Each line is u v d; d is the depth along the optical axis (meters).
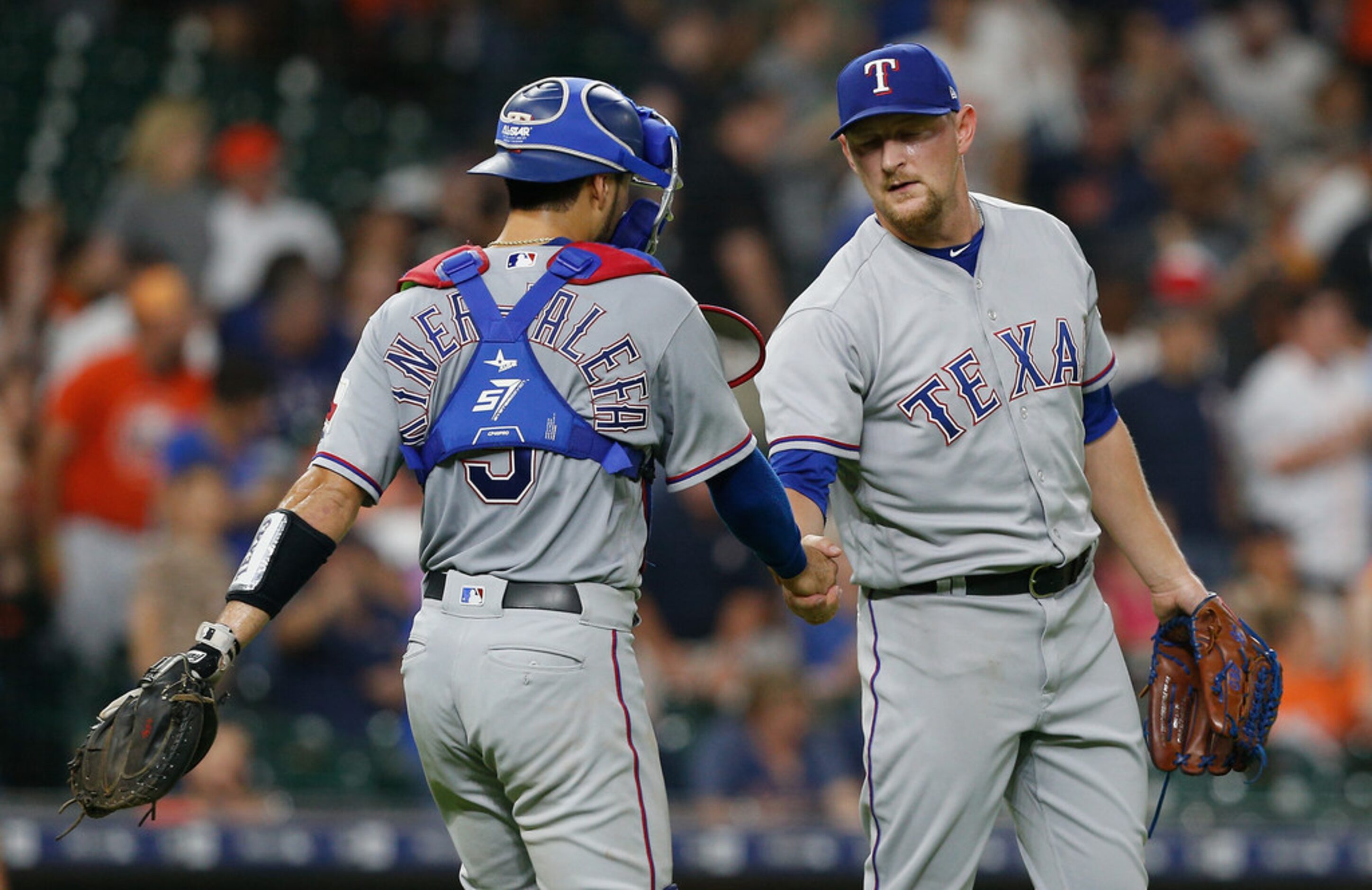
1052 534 13.70
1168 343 32.72
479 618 12.23
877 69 13.31
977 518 13.62
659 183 13.06
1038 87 43.00
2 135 40.59
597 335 12.35
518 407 12.25
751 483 12.73
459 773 12.77
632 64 44.69
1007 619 13.66
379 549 29.20
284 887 24.02
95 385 30.19
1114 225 42.03
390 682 27.73
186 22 44.03
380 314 12.78
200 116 36.94
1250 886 24.70
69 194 40.06
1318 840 24.77
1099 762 13.88
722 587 30.09
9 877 23.31
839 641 29.25
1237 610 29.64
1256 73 47.34
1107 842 13.75
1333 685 29.59
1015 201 41.22
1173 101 45.03
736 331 14.98
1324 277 37.75
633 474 12.55
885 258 13.91
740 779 26.50
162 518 27.25
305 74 44.50
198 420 30.38
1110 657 14.09
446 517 12.45
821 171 41.00
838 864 24.42
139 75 42.72
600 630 12.30
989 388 13.62
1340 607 31.19
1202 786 27.50
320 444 12.70
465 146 42.69
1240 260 40.94
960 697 13.62
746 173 39.41
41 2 43.12
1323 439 34.56
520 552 12.28
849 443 13.65
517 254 12.62
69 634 28.89
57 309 33.62
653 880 12.40
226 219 36.75
